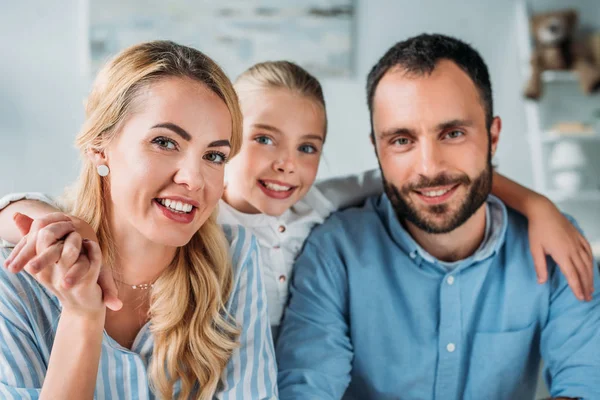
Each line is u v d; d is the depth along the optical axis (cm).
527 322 123
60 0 298
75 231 77
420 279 124
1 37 296
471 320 123
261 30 307
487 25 317
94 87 91
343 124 313
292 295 126
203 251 100
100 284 79
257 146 128
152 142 85
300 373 115
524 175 320
